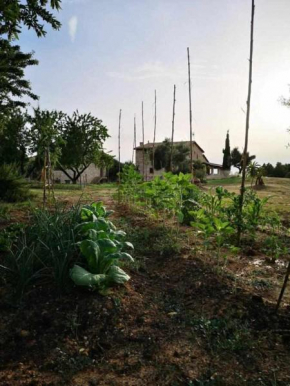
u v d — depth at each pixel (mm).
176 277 4422
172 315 3443
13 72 18500
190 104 10055
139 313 3432
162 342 2992
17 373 2580
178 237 6324
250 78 5926
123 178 11195
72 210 5477
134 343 2979
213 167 51625
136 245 5777
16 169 12906
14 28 7965
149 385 2465
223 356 2824
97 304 3465
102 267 3855
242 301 3719
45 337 3027
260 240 6742
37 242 4555
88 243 3766
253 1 5738
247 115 6039
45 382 2488
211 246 6027
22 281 3756
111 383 2484
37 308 3449
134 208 9711
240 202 6270
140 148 41969
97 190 20141
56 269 3818
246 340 3025
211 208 7340
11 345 2922
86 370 2635
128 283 4094
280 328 3236
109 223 4750
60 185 24969
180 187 6625
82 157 38031
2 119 22016
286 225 8336
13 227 5805
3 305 3510
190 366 2682
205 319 3338
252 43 5855
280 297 3504
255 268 5184
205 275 4398
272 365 2719
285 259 5762
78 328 3150
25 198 11812
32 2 7723
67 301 3543
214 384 2477
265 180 27266
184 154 39688
